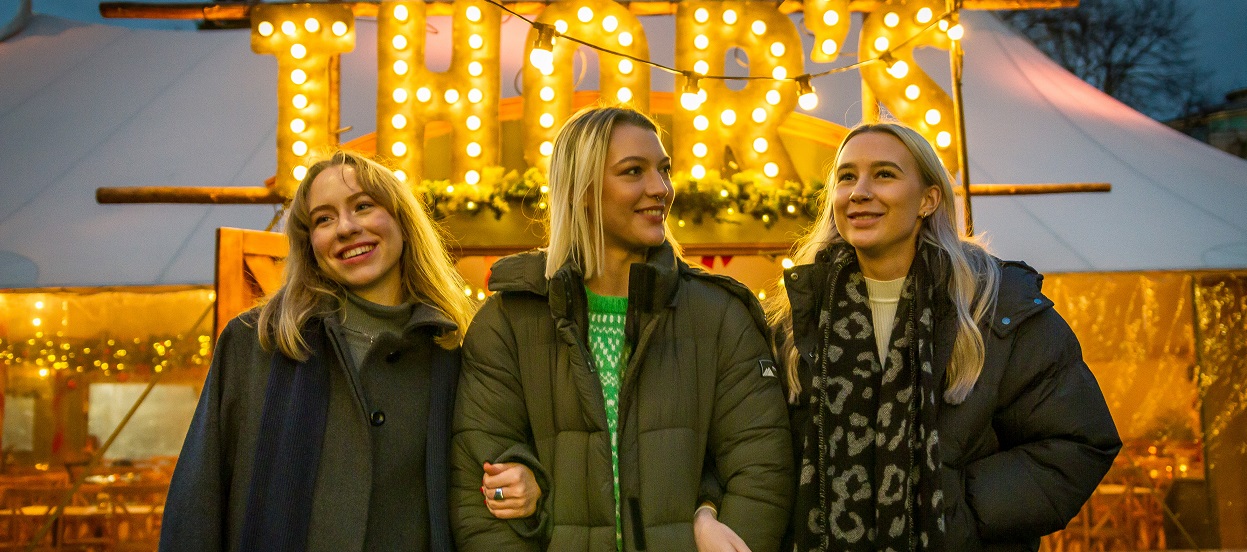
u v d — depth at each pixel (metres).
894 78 4.37
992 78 6.73
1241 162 6.69
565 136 1.96
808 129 4.84
